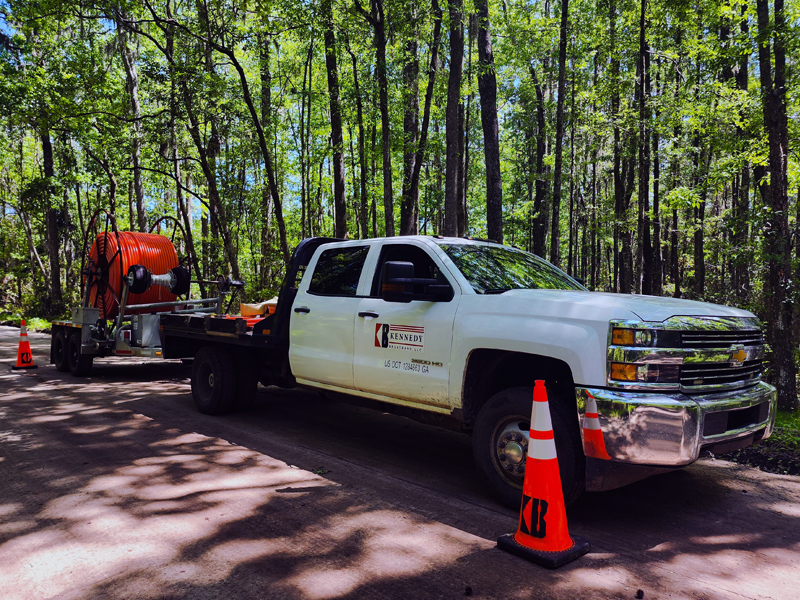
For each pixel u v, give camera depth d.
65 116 18.81
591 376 3.61
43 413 7.08
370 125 18.73
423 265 5.06
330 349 5.59
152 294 10.28
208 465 5.02
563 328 3.79
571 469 3.70
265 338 6.28
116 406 7.50
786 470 5.04
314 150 23.20
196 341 7.95
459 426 4.65
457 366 4.38
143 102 21.69
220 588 2.93
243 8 12.51
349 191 25.72
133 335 9.10
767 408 4.08
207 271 22.73
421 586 2.96
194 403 7.66
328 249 6.02
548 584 2.99
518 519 3.86
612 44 16.11
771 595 2.91
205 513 3.93
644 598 2.86
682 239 26.38
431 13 11.85
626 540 3.59
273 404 7.76
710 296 13.67
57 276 27.89
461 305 4.47
